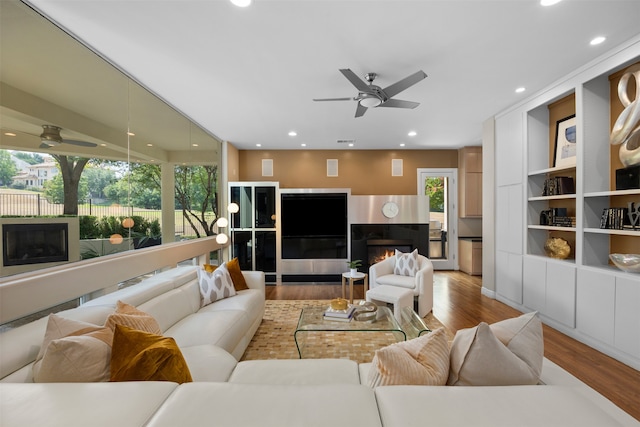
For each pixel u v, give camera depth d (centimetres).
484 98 371
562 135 353
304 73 296
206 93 345
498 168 431
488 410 96
